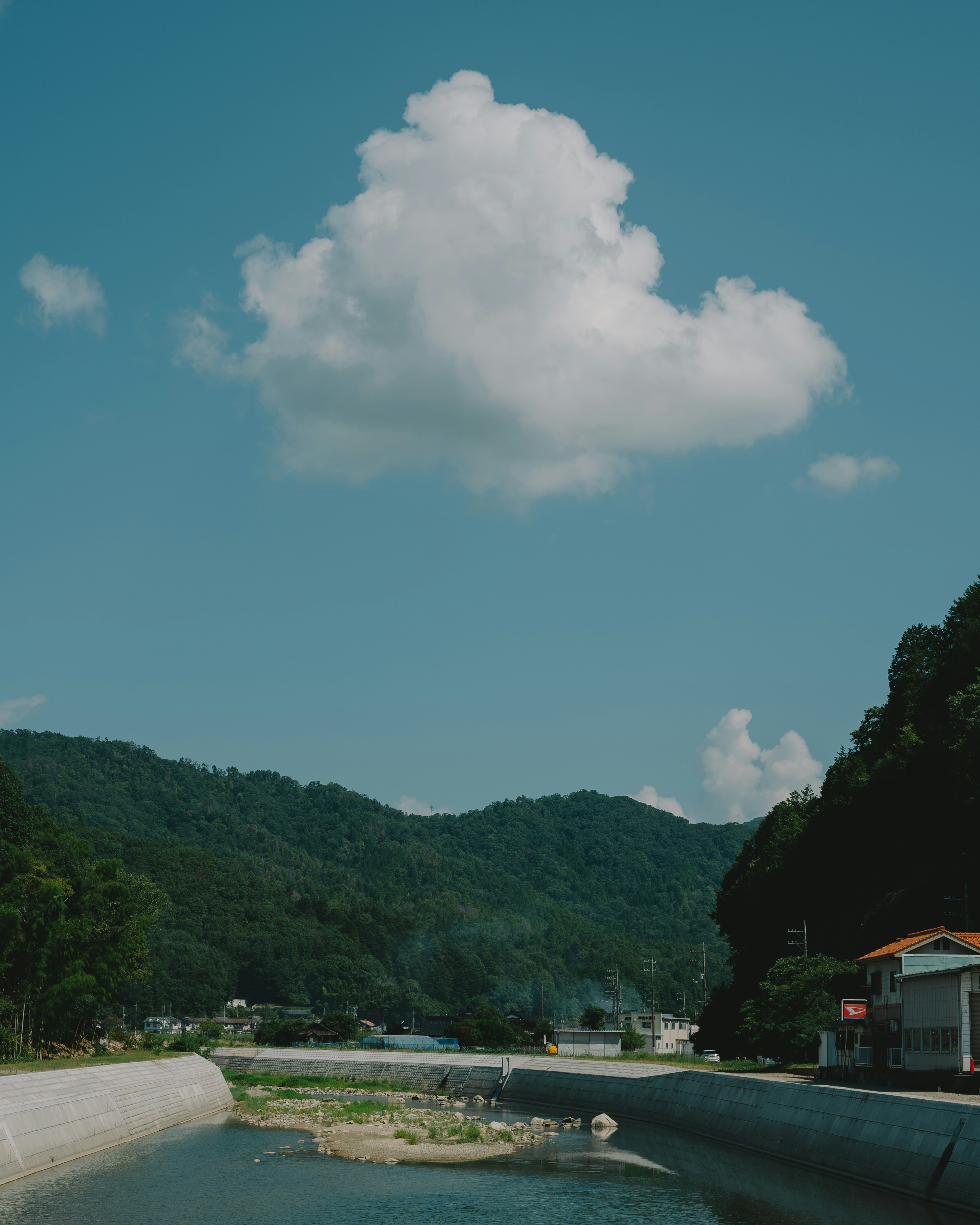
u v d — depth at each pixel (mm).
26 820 93938
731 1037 114438
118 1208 46562
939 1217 43094
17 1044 72750
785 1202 49031
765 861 123750
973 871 84875
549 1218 46625
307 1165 60438
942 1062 54938
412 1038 170000
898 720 109125
